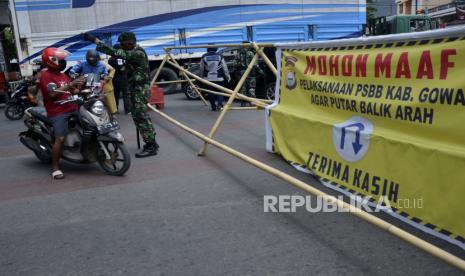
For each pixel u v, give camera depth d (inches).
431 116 133.1
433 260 123.2
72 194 191.5
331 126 180.2
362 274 118.0
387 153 149.3
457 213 123.6
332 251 131.0
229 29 579.5
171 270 124.1
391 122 149.6
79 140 216.5
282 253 131.0
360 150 163.3
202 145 266.7
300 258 127.6
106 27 540.4
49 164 245.0
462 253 125.3
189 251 134.7
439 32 130.3
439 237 129.3
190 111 422.0
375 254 128.0
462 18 1079.6
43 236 149.9
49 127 223.8
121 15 542.6
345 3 622.8
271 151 240.4
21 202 184.4
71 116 213.9
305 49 203.9
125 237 146.3
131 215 164.7
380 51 154.6
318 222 151.5
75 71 319.3
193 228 150.9
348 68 170.7
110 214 166.7
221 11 572.7
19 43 524.7
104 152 215.8
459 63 124.3
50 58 205.9
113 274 123.5
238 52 447.8
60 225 158.6
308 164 197.6
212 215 161.3
